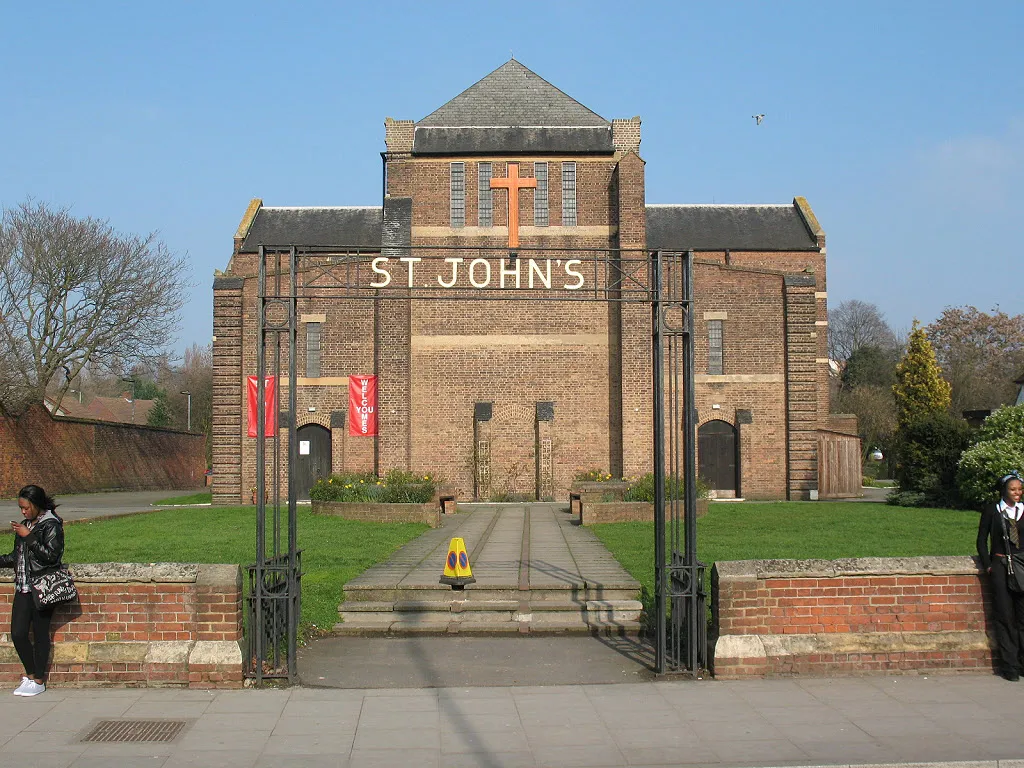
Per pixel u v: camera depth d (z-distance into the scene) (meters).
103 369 47.69
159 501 36.59
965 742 7.58
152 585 9.30
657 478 10.15
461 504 32.47
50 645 9.12
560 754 7.38
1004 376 72.19
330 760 7.25
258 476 9.85
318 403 33.09
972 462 24.92
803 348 34.09
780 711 8.43
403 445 32.41
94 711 8.44
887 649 9.55
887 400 66.81
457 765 7.14
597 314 33.62
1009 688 9.09
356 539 19.34
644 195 33.22
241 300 33.12
